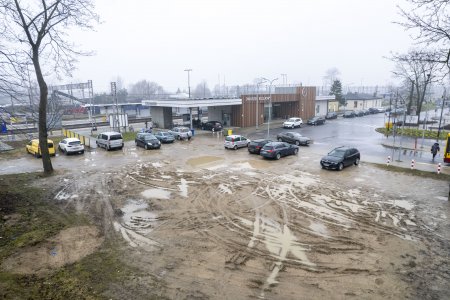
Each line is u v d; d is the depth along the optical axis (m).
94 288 8.99
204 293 8.78
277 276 9.56
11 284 9.10
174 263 10.28
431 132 39.88
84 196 16.89
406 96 65.31
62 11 20.09
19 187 18.52
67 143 28.05
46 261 10.39
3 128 35.25
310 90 58.75
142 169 22.58
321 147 31.47
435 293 8.80
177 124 49.91
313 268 9.99
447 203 15.63
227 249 11.18
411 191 17.50
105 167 23.33
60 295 8.67
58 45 21.02
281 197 16.55
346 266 10.11
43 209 15.05
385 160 25.52
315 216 14.07
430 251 11.08
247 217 13.98
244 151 29.45
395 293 8.80
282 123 51.66
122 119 42.41
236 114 47.53
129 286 9.09
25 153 29.44
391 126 43.38
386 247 11.34
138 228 12.91
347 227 12.95
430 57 12.44
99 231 12.64
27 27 19.05
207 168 22.77
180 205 15.43
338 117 63.47
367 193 17.19
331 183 19.00
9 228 12.88
